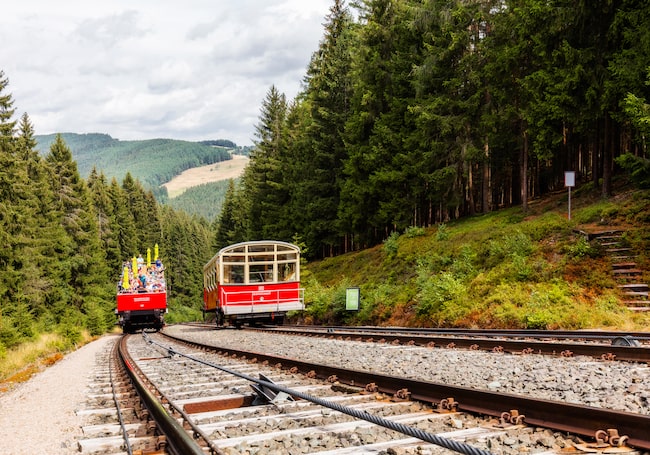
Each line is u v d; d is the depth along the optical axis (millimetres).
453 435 5059
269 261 27500
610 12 22266
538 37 23797
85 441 5676
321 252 48500
